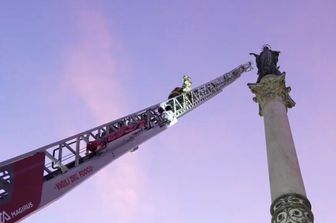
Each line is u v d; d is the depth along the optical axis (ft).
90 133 123.54
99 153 122.93
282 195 77.10
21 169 99.30
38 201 99.86
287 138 88.79
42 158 104.53
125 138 135.33
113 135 131.03
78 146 116.88
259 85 101.50
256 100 103.19
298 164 84.48
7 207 94.12
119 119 137.69
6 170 96.89
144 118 151.94
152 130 151.23
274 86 100.32
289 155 84.79
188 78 189.88
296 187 78.23
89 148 120.98
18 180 97.76
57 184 107.04
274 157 84.69
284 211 75.05
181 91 184.24
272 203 77.82
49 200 103.35
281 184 79.10
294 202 75.72
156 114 159.53
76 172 113.29
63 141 112.47
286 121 93.76
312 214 75.92
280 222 74.49
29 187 99.09
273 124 92.22
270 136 89.61
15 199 95.96
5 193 95.45
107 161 124.06
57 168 110.22
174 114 167.53
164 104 166.20
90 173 117.08
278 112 95.09
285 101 100.94
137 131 143.54
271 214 77.51
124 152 131.64
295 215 74.13
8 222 93.15
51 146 108.27
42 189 102.22
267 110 96.63
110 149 127.44
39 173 102.12
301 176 82.17
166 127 159.22
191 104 181.78
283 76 100.83
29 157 102.12
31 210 97.91
